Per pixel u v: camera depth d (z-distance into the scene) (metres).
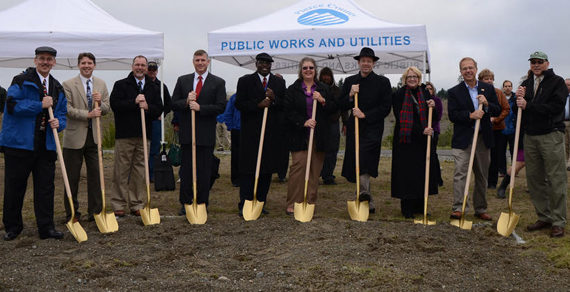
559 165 5.30
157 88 6.36
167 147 12.54
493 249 4.73
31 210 6.64
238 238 5.06
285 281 3.84
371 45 7.95
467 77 5.96
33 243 4.91
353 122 6.32
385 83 6.21
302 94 6.18
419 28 7.84
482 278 3.96
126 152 6.23
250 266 4.20
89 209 5.93
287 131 6.28
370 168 6.31
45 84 5.07
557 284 3.88
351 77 6.38
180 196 6.35
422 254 4.48
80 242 4.94
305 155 6.27
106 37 7.84
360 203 6.00
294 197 6.35
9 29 7.72
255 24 8.54
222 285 3.75
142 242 4.91
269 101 5.99
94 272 4.01
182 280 3.87
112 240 5.02
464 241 4.95
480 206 6.20
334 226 5.35
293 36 8.13
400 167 6.17
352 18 8.44
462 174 6.02
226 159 13.31
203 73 6.26
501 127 7.91
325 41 8.05
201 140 6.16
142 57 6.21
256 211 5.93
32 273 4.04
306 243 4.77
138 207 6.34
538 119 5.42
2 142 4.93
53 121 4.97
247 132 6.20
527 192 8.08
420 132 6.07
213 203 7.29
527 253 4.61
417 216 6.40
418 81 6.18
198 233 5.24
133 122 6.16
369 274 3.95
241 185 6.31
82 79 5.91
